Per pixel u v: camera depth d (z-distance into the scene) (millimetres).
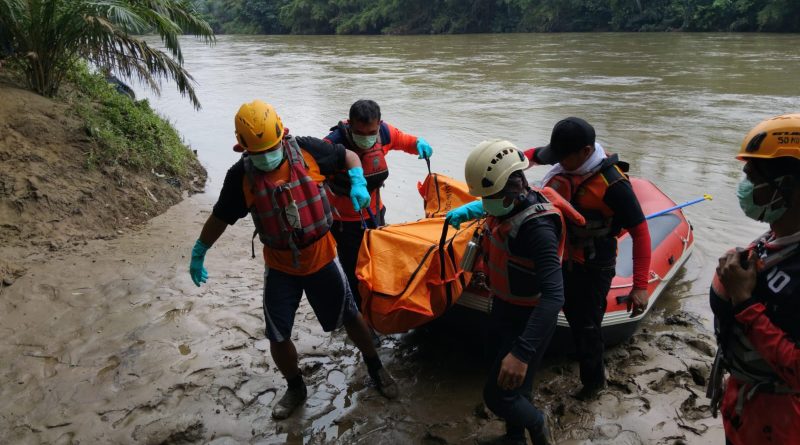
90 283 5445
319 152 3623
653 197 5738
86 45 8625
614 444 3465
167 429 3639
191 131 12812
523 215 2826
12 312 4957
